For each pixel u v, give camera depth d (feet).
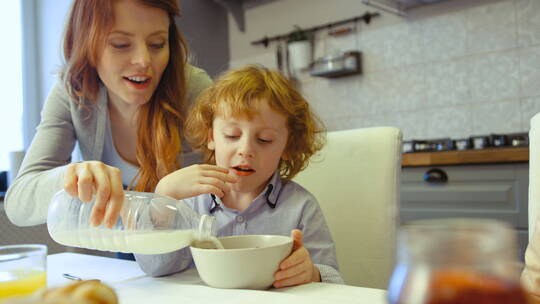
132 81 3.53
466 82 9.53
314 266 2.48
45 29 9.64
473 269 0.80
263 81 3.37
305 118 3.70
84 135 4.07
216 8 12.76
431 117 9.94
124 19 3.31
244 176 3.21
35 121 9.71
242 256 1.99
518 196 7.08
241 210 3.43
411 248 0.85
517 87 8.98
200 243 2.26
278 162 3.56
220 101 3.30
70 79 3.82
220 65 12.75
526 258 2.29
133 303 1.89
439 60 9.82
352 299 1.85
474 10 9.41
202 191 2.85
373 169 3.60
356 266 3.58
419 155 7.94
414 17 10.10
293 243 2.25
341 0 11.10
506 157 7.08
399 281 0.86
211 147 3.58
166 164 3.93
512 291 0.78
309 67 11.53
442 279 0.80
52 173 3.08
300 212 3.29
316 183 3.84
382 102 10.55
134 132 4.20
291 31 11.90
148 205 2.28
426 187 7.98
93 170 2.27
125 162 4.35
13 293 1.72
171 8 3.60
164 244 2.18
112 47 3.39
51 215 2.45
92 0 3.36
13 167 6.25
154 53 3.60
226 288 2.06
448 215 7.76
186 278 2.42
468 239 0.81
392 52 10.40
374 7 9.95
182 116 4.18
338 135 3.83
